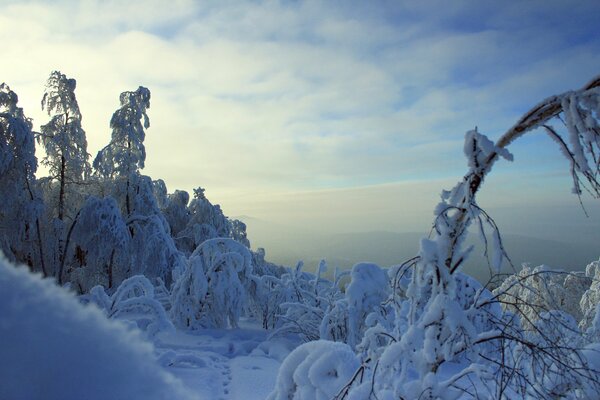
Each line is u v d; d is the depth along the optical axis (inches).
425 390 116.3
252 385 267.0
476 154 105.0
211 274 474.0
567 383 118.5
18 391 11.6
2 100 851.4
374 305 346.0
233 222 1127.6
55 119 898.1
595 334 187.3
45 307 13.1
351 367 140.6
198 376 270.1
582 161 84.9
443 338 115.8
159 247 793.6
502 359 112.0
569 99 88.0
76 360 12.9
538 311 115.3
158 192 1039.0
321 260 520.4
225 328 472.1
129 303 315.9
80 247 869.2
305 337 399.9
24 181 815.7
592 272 483.8
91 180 937.5
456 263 113.3
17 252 809.5
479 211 106.1
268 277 508.1
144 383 14.0
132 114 907.4
